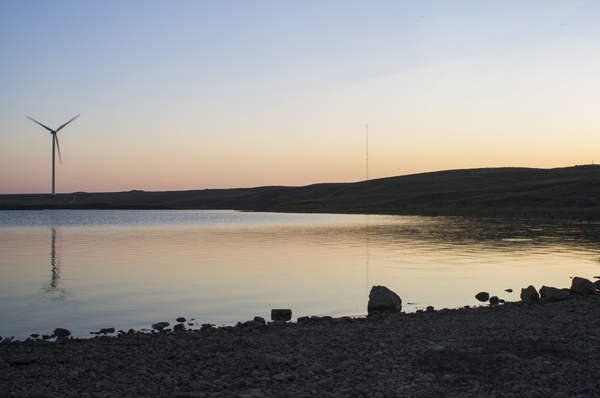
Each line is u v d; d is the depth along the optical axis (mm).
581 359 7887
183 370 8195
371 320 12156
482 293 14891
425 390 6824
